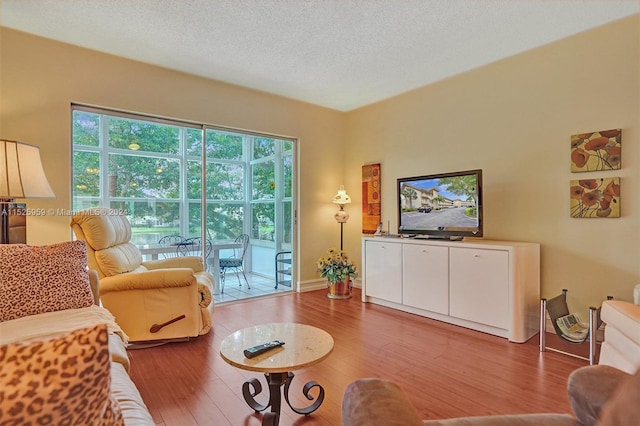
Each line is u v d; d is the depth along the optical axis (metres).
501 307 2.88
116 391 1.23
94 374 0.55
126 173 3.68
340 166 5.11
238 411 1.84
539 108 3.12
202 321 2.90
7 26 2.75
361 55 3.25
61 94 3.02
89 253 2.63
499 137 3.39
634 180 2.62
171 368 2.34
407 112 4.27
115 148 3.59
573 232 2.92
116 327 1.81
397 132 4.40
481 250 3.01
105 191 3.54
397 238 3.78
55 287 1.86
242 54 3.23
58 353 0.54
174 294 2.74
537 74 3.12
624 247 2.67
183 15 2.58
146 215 3.85
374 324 3.27
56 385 0.52
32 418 0.52
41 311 1.79
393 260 3.77
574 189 2.90
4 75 2.77
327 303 4.05
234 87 4.04
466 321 3.15
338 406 1.88
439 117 3.92
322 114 4.89
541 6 2.46
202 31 2.82
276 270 4.98
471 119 3.62
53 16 2.60
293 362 1.52
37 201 2.90
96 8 2.49
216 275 4.58
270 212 5.00
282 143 4.90
